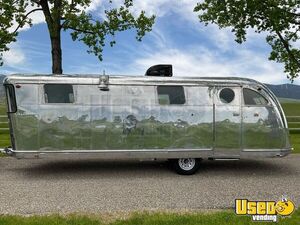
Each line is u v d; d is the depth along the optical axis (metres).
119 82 10.88
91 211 7.71
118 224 6.68
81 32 19.95
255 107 11.23
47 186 9.80
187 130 11.02
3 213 7.59
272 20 22.97
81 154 10.73
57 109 10.62
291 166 12.54
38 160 13.32
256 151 11.20
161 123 10.94
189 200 8.55
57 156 10.63
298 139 19.55
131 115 10.87
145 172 11.52
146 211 7.58
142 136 10.89
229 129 11.12
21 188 9.59
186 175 11.17
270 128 11.23
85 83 10.76
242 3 23.44
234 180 10.54
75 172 11.50
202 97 11.11
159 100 10.98
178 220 6.82
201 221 6.78
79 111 10.70
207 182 10.29
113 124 10.81
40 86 10.59
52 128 10.59
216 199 8.63
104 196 8.88
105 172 11.50
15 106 10.45
